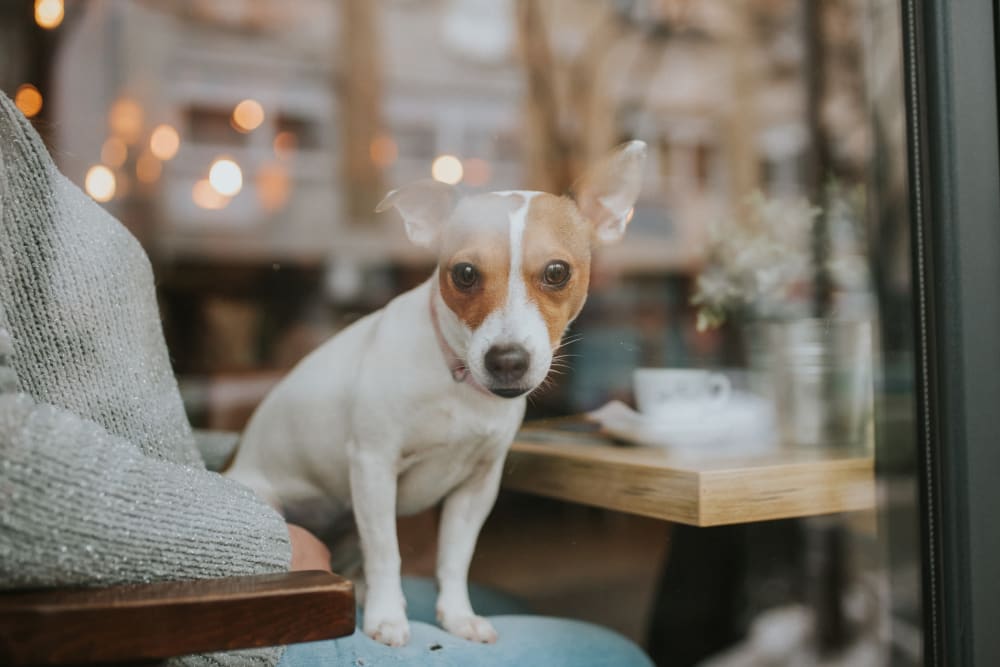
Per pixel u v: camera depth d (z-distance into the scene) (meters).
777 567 1.06
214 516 0.56
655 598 1.01
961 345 0.76
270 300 2.05
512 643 0.81
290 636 0.47
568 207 0.76
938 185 0.77
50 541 0.46
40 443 0.47
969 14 0.77
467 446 0.80
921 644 0.81
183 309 1.59
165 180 3.04
